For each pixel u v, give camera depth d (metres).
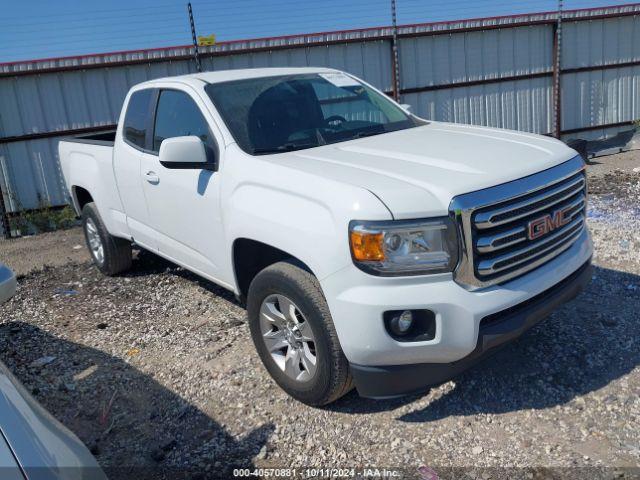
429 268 2.97
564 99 13.45
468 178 3.14
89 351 4.67
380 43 11.81
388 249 2.95
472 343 3.04
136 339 4.81
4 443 1.74
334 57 11.57
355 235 2.97
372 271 2.97
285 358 3.63
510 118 13.12
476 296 3.04
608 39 13.47
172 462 3.24
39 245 8.90
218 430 3.49
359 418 3.48
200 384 3.99
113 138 6.89
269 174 3.57
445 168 3.33
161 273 6.46
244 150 3.95
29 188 10.31
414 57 12.12
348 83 4.97
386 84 12.01
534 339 4.17
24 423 1.87
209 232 4.20
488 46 12.59
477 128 4.48
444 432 3.30
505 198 3.12
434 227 2.97
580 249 3.65
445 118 12.59
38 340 4.97
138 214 5.22
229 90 4.46
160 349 4.58
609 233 6.44
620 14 13.21
